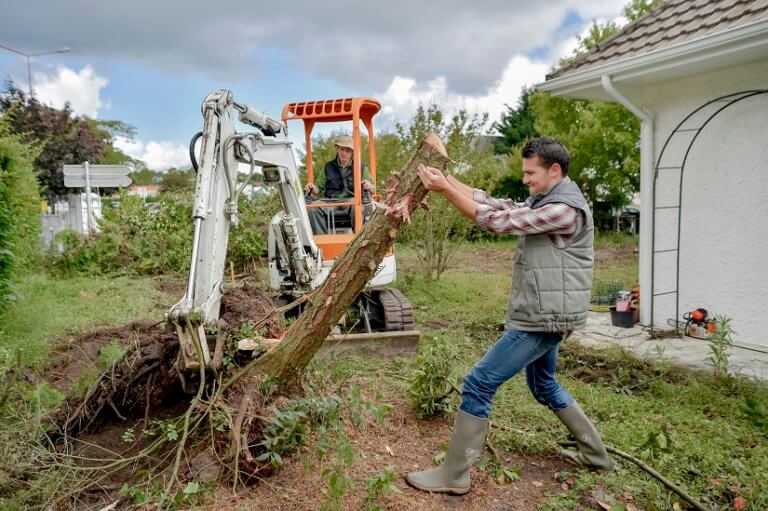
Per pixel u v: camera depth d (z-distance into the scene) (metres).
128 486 2.90
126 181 12.45
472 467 3.43
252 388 3.32
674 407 4.26
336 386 4.21
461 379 4.63
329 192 6.85
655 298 7.08
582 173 17.84
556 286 2.88
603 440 3.68
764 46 5.20
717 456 3.38
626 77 6.47
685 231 6.71
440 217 9.57
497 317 7.41
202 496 2.92
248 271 11.69
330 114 6.27
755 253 6.02
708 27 5.75
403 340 5.75
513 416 4.06
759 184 5.94
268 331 4.06
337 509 2.82
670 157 6.82
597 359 5.66
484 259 14.55
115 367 3.97
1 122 6.75
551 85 7.26
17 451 3.18
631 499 3.07
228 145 3.96
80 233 11.49
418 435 3.85
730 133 6.18
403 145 9.95
